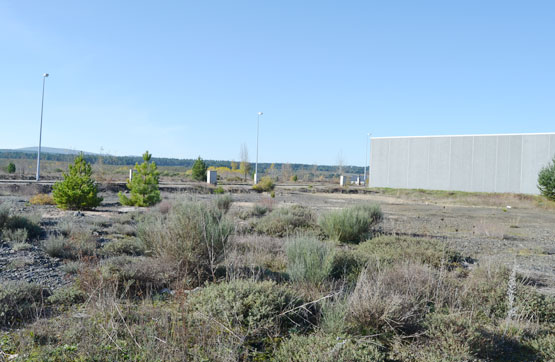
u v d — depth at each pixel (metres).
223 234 6.70
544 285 7.28
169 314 4.51
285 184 56.69
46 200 18.67
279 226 12.34
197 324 4.12
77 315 4.44
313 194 38.66
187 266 6.10
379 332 4.45
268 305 4.57
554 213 25.75
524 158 40.53
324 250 6.92
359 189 45.97
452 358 3.82
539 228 17.38
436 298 5.36
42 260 7.43
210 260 6.31
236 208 18.44
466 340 4.10
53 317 4.52
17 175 43.62
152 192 19.70
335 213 12.12
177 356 3.38
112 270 5.74
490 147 42.69
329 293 5.36
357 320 4.59
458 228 15.95
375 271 6.43
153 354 3.38
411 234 13.70
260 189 37.50
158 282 5.87
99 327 3.94
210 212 7.61
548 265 9.16
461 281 6.89
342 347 3.64
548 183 32.28
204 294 4.92
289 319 4.52
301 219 13.70
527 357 4.18
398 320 4.48
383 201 32.16
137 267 6.00
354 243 11.44
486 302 5.66
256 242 9.18
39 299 5.13
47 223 12.06
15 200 19.34
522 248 11.62
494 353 4.18
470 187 43.97
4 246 8.55
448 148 45.56
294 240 7.57
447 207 28.41
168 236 6.52
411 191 42.62
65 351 3.44
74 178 17.02
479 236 13.94
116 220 13.02
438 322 4.43
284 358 3.61
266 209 18.11
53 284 5.90
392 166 50.19
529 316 5.33
